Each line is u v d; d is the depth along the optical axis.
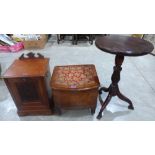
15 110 1.72
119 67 1.42
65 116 1.66
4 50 3.11
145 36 3.30
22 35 3.12
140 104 1.78
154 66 2.57
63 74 1.53
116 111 1.70
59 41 3.56
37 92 1.50
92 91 1.43
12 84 1.41
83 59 2.77
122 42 1.35
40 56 1.64
